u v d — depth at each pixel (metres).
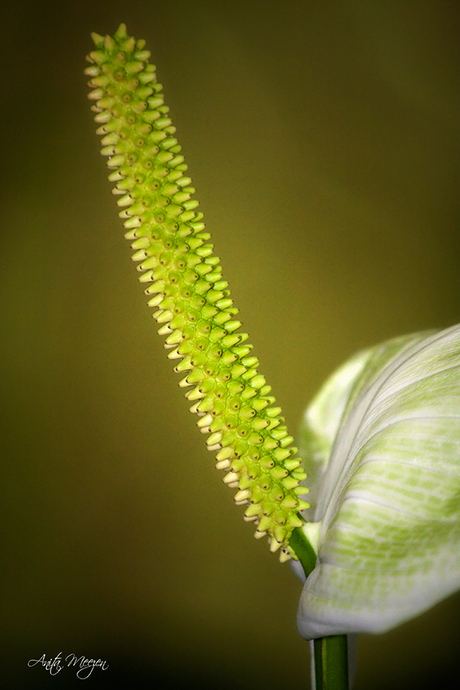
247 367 0.25
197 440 0.57
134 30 0.55
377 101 0.57
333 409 0.28
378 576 0.23
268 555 0.56
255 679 0.54
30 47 0.56
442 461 0.23
